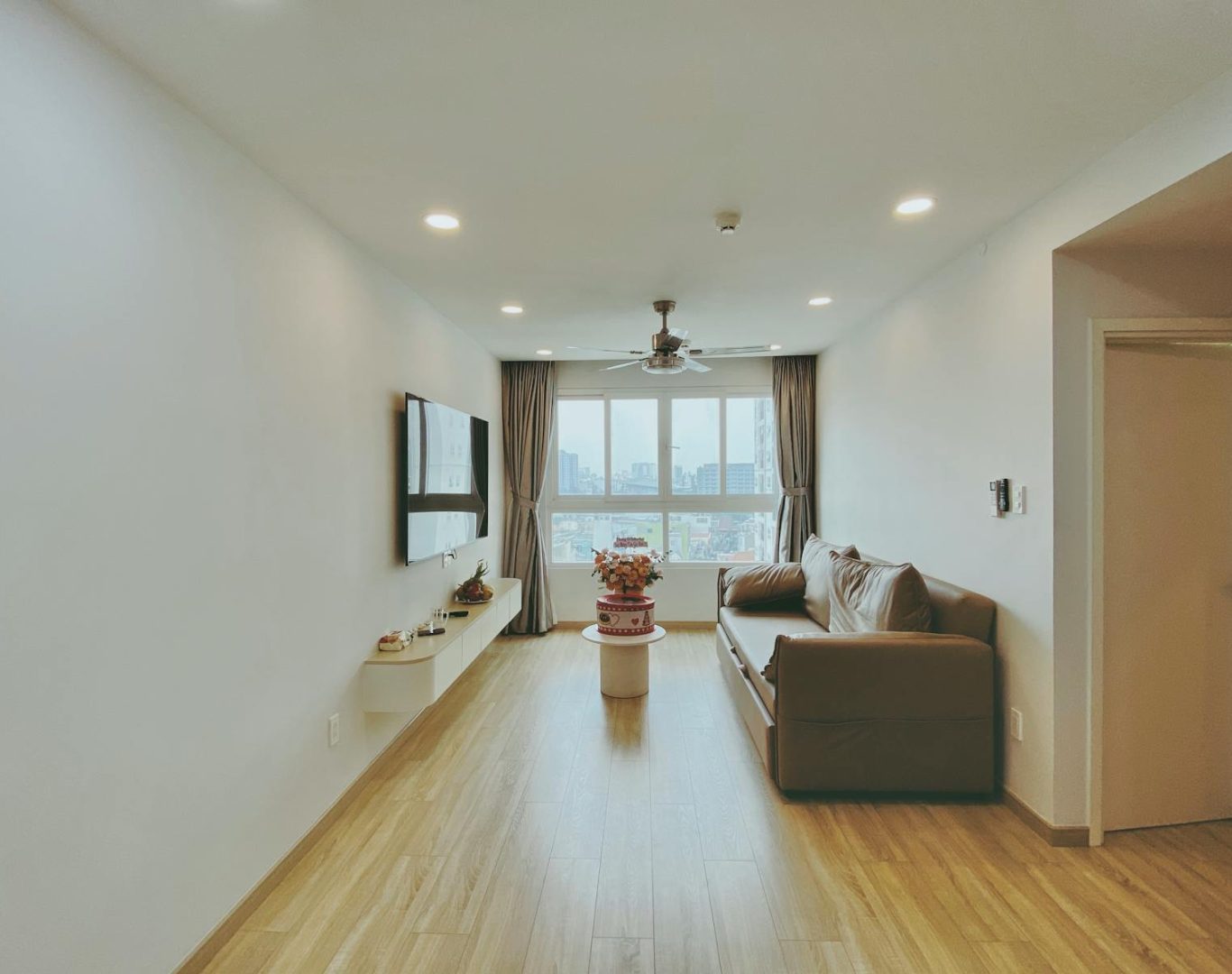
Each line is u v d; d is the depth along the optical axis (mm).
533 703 4109
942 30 1513
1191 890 2195
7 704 1295
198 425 1859
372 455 3092
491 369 5629
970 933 1985
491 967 1852
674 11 1442
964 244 2967
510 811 2752
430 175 2240
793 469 5934
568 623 6273
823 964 1859
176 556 1765
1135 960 1868
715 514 6281
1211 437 2574
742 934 1984
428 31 1500
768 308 4105
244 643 2070
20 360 1323
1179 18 1470
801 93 1772
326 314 2633
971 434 3023
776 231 2787
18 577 1318
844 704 2785
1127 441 2527
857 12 1451
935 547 3398
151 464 1675
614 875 2291
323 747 2584
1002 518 2785
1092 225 2201
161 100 1720
